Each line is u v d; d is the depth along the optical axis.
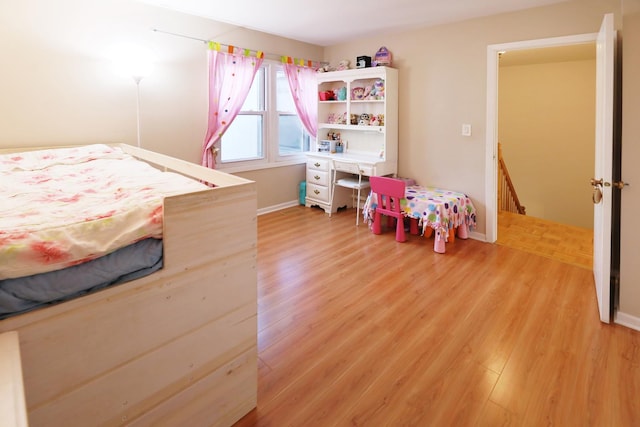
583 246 3.68
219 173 1.72
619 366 1.90
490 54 3.63
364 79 4.77
